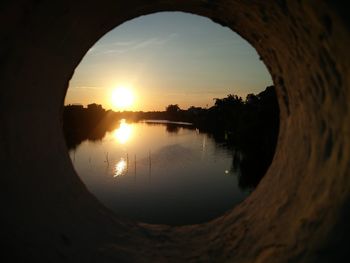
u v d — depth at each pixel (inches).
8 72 80.9
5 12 68.4
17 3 70.2
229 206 1210.0
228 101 3417.8
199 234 147.5
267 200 124.0
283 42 103.7
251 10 110.2
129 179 1713.8
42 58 100.9
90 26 128.3
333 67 70.6
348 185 63.7
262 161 1531.7
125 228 145.1
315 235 71.3
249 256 106.0
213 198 1306.6
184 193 1398.9
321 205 74.1
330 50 68.7
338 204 65.5
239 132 2199.8
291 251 80.9
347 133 68.2
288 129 124.8
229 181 1562.5
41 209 93.0
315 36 74.2
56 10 90.7
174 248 136.4
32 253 77.2
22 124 92.0
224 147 2787.9
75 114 5477.4
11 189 79.0
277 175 126.3
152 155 2518.5
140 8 144.3
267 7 94.6
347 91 65.8
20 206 81.1
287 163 117.0
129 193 1439.5
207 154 2427.4
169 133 4916.3
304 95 98.4
